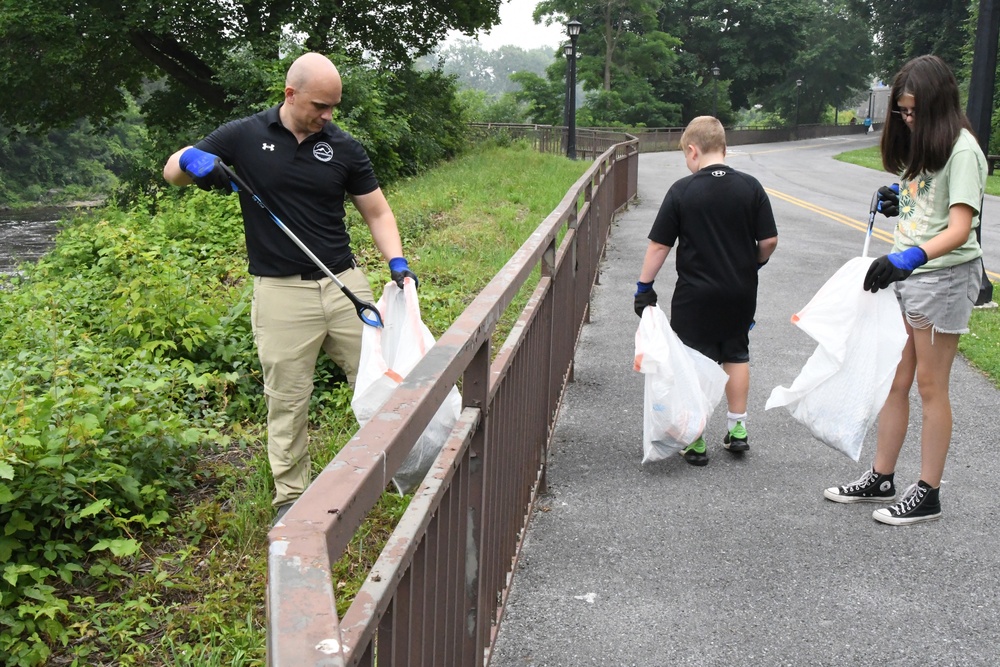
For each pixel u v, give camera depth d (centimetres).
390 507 374
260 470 418
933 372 367
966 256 353
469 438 210
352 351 376
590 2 6406
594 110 6372
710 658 288
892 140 363
